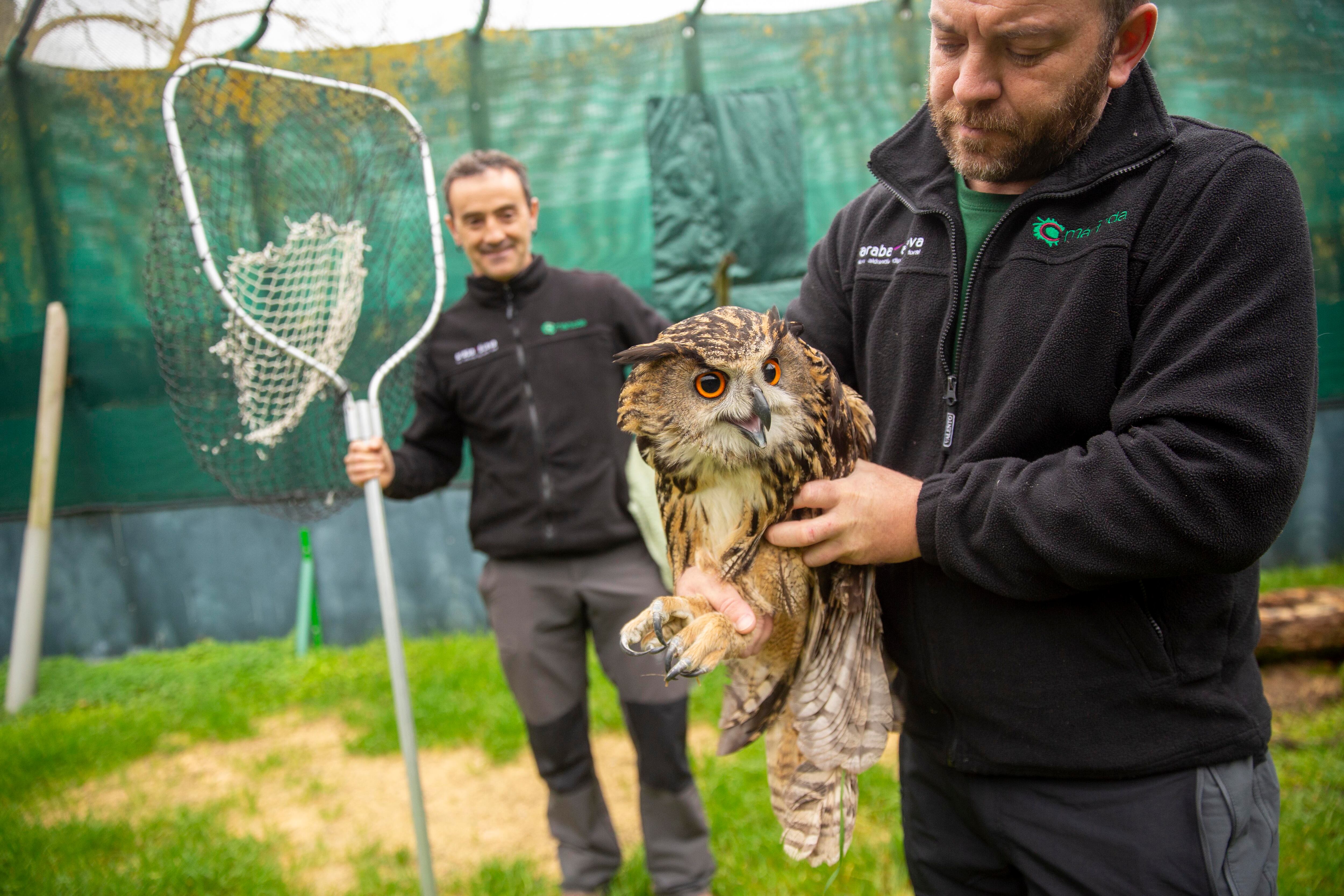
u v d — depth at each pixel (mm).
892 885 2947
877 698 1663
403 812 3863
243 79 3367
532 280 3123
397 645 2832
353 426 2838
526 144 5645
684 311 5785
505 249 3090
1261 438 1191
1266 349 1220
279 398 3291
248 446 3734
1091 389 1396
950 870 1790
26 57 5387
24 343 5758
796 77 5723
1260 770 1489
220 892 3254
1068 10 1272
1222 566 1252
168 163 3062
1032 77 1323
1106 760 1463
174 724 4875
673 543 1885
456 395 3160
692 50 5672
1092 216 1404
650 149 5684
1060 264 1418
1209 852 1422
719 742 1831
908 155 1691
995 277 1500
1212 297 1256
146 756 4570
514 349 3080
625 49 5645
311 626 5949
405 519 6023
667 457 1805
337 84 2854
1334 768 3301
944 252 1588
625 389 1856
